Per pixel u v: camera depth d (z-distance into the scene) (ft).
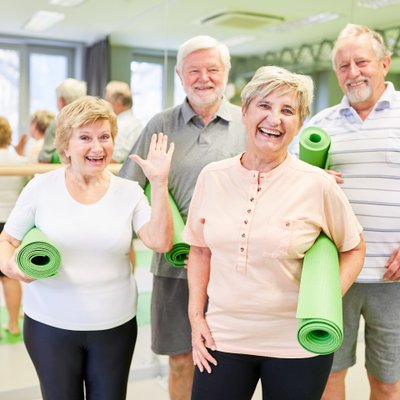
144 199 5.15
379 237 5.73
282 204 4.18
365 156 5.74
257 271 4.22
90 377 5.04
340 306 3.87
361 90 5.74
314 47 11.43
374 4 10.10
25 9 15.88
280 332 4.30
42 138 13.23
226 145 6.00
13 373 8.40
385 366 6.07
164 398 7.89
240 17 12.48
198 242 4.73
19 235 5.00
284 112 4.07
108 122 4.86
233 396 4.47
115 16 15.20
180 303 6.25
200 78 5.77
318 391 4.37
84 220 4.83
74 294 4.84
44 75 20.56
